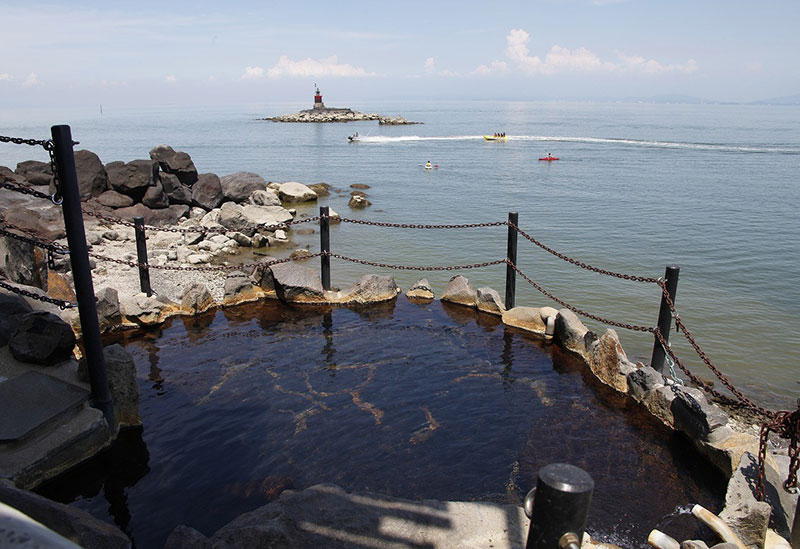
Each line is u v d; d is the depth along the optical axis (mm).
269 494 6449
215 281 15242
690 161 51344
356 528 5121
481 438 7707
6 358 7781
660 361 9445
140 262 12492
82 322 7066
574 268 18375
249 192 26391
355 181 39375
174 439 7559
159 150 24047
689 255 20172
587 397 9039
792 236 22969
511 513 5453
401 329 11703
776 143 72500
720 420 7434
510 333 11586
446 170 45719
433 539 5047
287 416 8156
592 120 142875
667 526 6121
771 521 5723
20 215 16609
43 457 6492
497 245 21562
